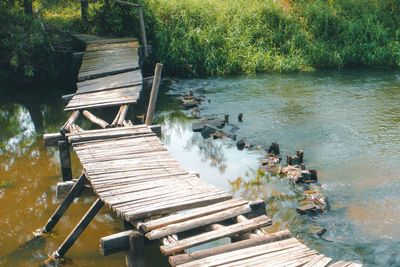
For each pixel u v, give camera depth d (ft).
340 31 64.49
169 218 16.76
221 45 61.11
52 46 53.78
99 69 41.39
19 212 25.08
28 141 37.06
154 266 19.94
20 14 53.21
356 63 61.98
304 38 62.75
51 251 21.24
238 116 41.16
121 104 31.76
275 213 24.35
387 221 23.34
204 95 49.49
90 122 41.50
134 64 42.47
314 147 34.17
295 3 68.69
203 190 19.51
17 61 51.44
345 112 41.78
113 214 24.93
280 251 14.89
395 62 60.80
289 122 40.04
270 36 63.26
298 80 54.44
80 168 31.01
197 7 64.08
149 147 24.99
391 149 32.83
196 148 35.22
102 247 15.85
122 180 20.48
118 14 57.21
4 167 31.50
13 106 47.32
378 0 68.59
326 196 26.00
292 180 28.48
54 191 27.78
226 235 15.80
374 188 27.02
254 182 28.50
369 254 20.42
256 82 54.13
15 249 21.45
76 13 67.87
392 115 40.32
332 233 22.33
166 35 59.41
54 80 57.00
